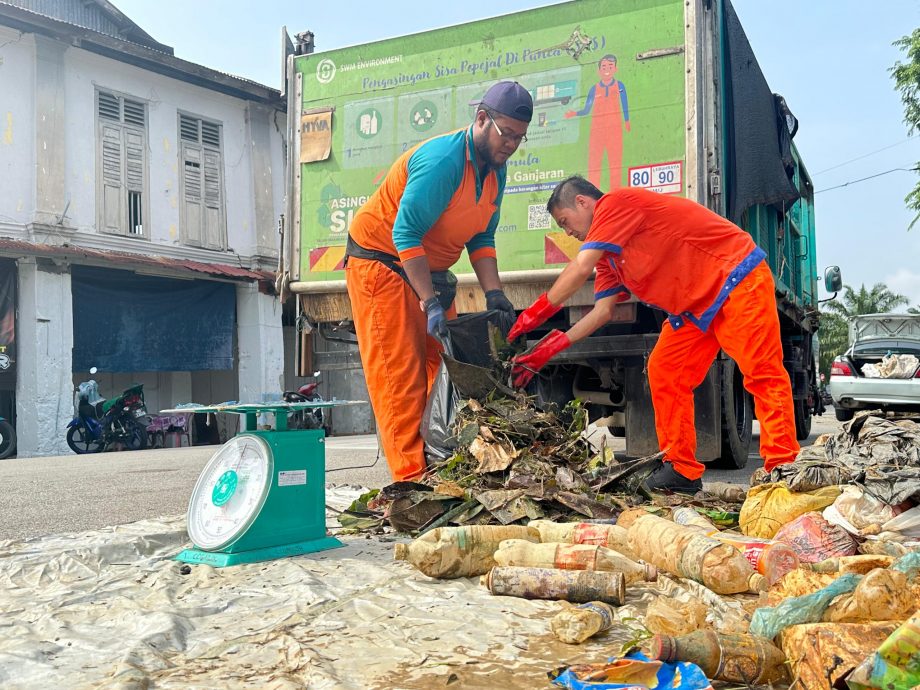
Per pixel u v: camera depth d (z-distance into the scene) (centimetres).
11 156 1455
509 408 386
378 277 434
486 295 466
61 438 1458
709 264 399
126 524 395
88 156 1572
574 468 373
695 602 209
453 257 458
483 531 286
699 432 594
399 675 186
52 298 1462
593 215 418
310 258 632
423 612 236
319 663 191
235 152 1852
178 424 1603
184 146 1755
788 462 378
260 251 1869
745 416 694
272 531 311
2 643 213
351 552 321
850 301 4625
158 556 320
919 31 1683
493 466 351
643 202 405
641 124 529
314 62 634
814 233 1245
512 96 413
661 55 523
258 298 1816
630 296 520
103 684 180
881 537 269
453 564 277
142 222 1669
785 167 705
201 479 330
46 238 1477
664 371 423
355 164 617
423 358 438
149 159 1684
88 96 1578
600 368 597
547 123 552
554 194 440
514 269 560
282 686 178
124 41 1560
